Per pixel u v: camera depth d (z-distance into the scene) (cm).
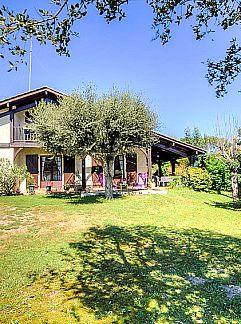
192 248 719
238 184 1823
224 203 1569
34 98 2169
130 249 707
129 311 405
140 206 1334
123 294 461
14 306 423
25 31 260
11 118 2120
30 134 2144
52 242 756
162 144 2222
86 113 1420
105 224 970
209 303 429
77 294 462
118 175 2305
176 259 636
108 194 1588
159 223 1010
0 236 820
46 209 1252
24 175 2020
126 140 1445
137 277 532
